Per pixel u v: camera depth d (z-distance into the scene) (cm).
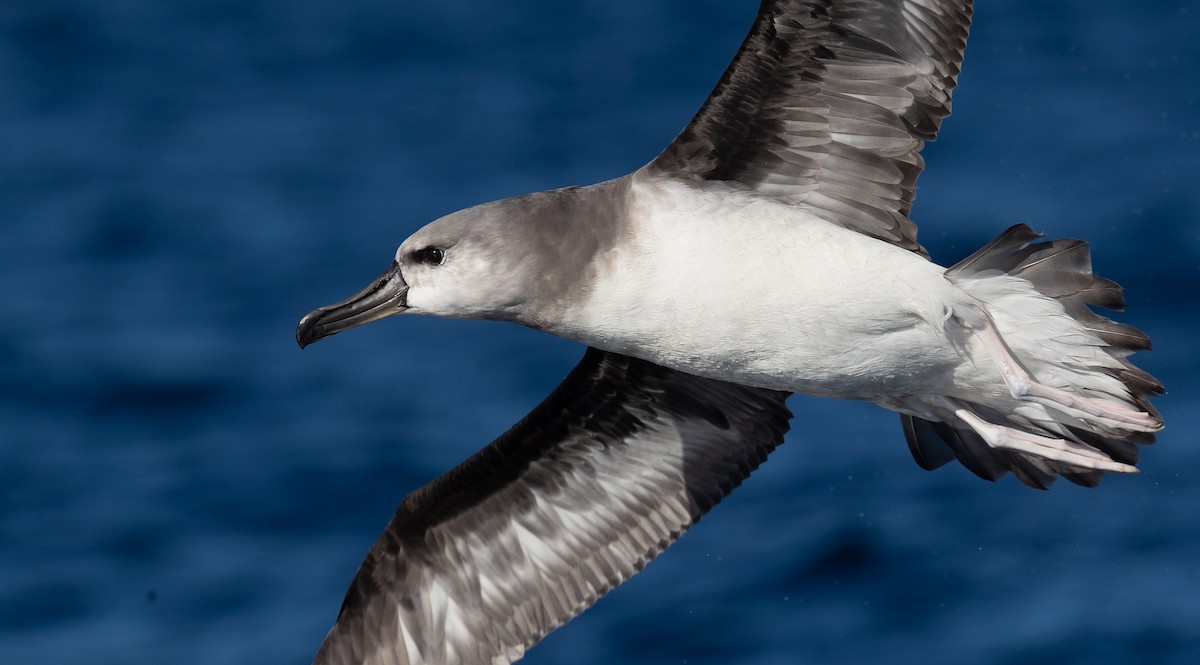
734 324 952
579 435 1083
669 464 1094
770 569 1700
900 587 1664
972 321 934
